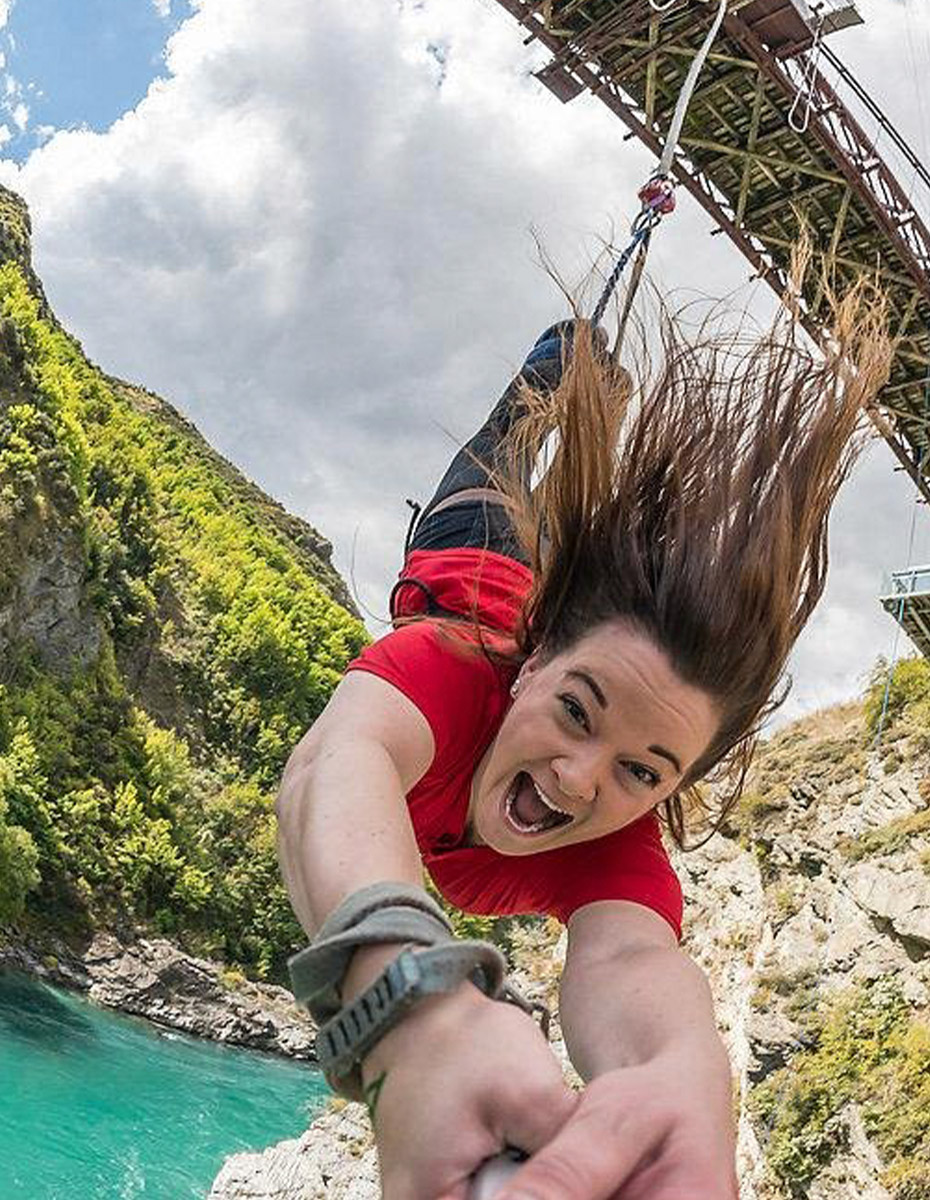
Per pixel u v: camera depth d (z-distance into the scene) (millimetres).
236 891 69250
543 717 1582
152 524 95500
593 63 15695
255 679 91125
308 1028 60125
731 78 15734
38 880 56344
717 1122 956
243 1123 43531
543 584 1727
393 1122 915
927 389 18344
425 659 1770
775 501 1567
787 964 23984
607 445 1649
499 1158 875
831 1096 20469
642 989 1452
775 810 28422
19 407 72000
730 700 1558
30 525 69250
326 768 1376
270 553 113062
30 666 68062
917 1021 20406
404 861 1218
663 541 1573
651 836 1979
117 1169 34969
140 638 85625
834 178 16453
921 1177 17906
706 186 17281
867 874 23656
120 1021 53781
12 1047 44062
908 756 26250
